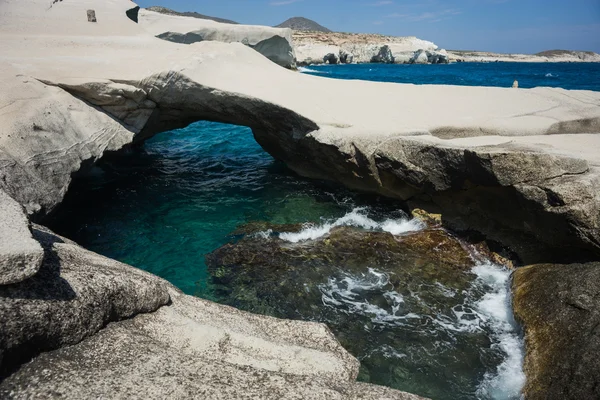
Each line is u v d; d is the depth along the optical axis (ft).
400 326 19.27
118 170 39.19
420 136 28.37
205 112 35.91
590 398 13.34
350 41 309.22
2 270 9.41
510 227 23.57
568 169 20.43
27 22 48.98
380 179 29.76
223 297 21.31
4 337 9.30
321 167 34.32
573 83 124.67
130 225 28.60
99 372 10.07
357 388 11.23
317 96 35.14
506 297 21.02
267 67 41.04
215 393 9.95
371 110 33.55
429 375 16.67
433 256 24.31
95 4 68.64
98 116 30.89
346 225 28.32
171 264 24.23
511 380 16.19
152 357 11.06
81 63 33.24
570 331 15.84
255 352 12.96
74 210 30.19
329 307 20.51
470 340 18.37
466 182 24.84
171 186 35.63
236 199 33.06
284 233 27.43
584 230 18.95
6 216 11.35
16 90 26.50
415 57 277.64
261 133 37.19
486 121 31.35
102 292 11.93
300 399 10.13
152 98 33.40
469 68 230.07
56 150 24.91
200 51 38.83
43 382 9.43
